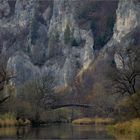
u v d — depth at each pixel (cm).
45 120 18088
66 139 7119
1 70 10969
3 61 12144
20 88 18575
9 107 14850
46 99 19050
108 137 7375
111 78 10488
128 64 10412
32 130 10575
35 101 17750
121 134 8050
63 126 14525
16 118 14825
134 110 9650
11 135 8256
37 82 18825
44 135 8288
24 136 7925
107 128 11575
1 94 14200
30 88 18162
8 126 13638
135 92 10119
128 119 9744
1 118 14125
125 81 10638
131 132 8088
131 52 10562
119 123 10225
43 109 17938
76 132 9575
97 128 12281
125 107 10006
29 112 15775
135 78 10575
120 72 10406
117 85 10594
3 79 10781
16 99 15638
